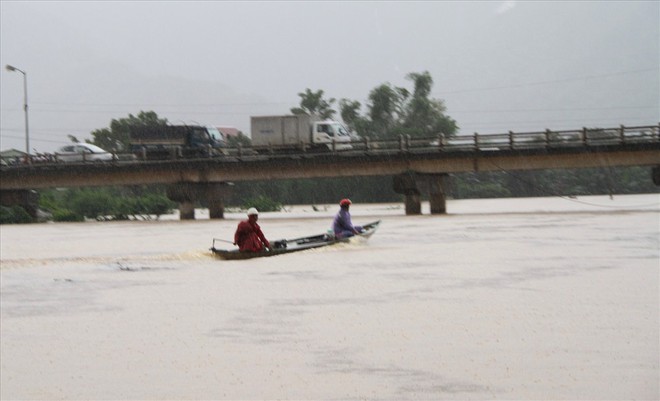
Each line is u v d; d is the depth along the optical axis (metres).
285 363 15.52
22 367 15.81
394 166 56.50
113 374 15.16
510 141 53.75
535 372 14.38
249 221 31.78
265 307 21.05
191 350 16.73
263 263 29.97
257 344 17.05
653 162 51.38
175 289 24.58
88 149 70.88
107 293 24.33
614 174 111.06
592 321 17.98
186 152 68.00
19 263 32.44
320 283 24.72
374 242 36.38
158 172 61.53
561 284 23.02
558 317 18.48
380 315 19.45
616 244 32.94
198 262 30.97
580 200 82.62
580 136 53.06
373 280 24.97
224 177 60.12
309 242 34.16
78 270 29.94
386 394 13.59
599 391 13.34
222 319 19.72
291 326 18.62
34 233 52.25
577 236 36.81
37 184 64.12
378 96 127.50
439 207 57.34
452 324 18.16
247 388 14.10
